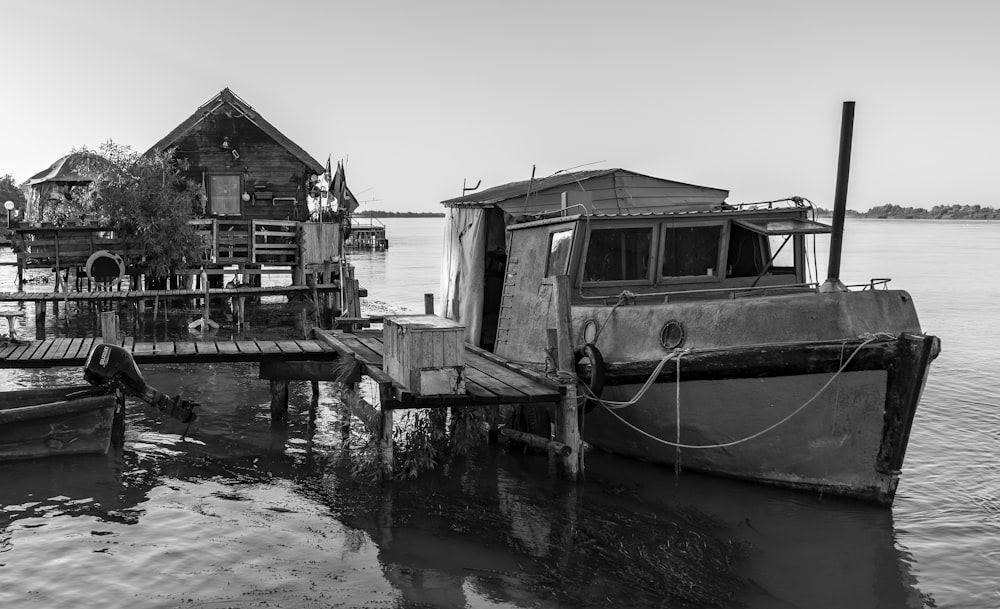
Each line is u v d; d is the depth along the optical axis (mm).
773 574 8617
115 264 24891
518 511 10250
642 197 14844
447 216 17359
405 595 8008
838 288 10133
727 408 10609
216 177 30000
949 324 27453
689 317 10859
